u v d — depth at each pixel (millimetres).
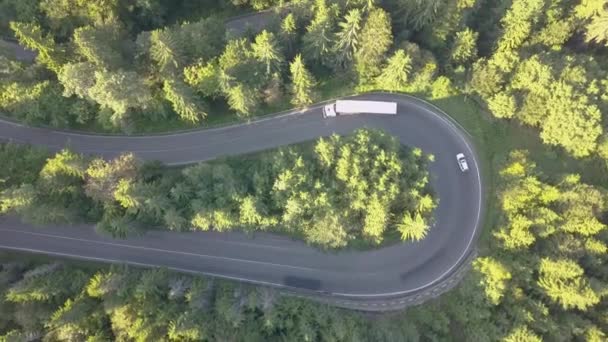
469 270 100625
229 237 105312
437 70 112375
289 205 93125
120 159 92688
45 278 89062
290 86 104812
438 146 111750
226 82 97000
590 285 88562
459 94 113312
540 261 92000
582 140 100750
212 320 88875
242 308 92812
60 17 104938
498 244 98688
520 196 96688
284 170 95375
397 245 106000
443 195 109562
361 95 114312
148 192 90438
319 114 112938
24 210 87625
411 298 103562
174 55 97500
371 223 95812
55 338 81750
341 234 95812
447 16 107750
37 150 97562
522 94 107125
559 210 97000
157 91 105688
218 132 111188
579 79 101188
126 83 90688
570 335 89000
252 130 111750
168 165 109188
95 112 105500
